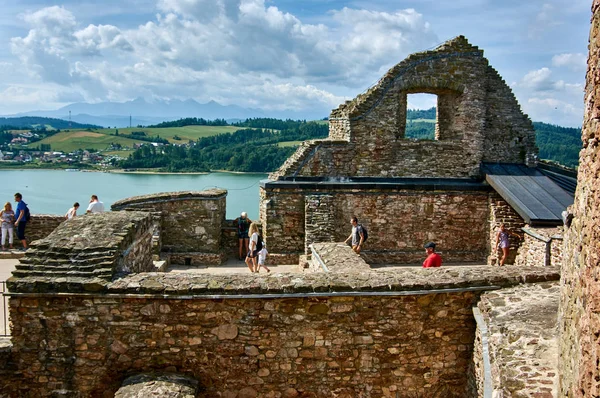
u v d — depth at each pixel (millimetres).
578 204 5461
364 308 7961
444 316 8172
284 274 8320
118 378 7762
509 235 16938
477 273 8539
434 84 17844
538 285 8367
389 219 17797
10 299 7535
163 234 16969
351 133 17703
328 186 17375
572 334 5211
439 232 17969
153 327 7719
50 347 7645
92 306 7613
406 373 8172
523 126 19031
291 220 17453
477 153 18359
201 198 16969
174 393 7086
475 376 7836
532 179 17688
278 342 7891
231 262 17344
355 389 8094
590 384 4332
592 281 4484
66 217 16734
